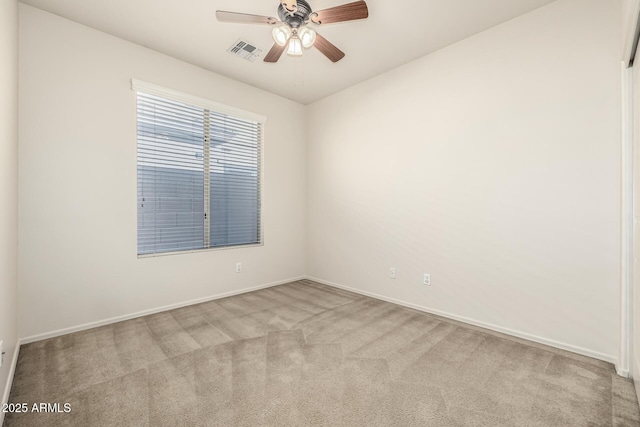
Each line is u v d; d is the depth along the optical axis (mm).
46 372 1861
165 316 2865
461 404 1575
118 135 2713
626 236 1817
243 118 3664
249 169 3820
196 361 2008
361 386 1730
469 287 2701
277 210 4070
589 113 2082
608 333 2023
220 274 3484
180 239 3197
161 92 2955
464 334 2455
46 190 2354
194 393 1655
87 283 2557
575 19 2127
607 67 2010
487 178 2574
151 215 2975
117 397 1617
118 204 2719
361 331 2516
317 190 4238
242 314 2922
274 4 2285
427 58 2979
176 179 3154
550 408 1545
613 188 1999
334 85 3713
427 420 1457
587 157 2094
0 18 1548
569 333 2178
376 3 2236
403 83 3189
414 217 3111
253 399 1607
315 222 4277
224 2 2268
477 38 2623
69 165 2461
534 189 2326
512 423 1438
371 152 3523
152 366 1938
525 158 2365
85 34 2535
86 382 1756
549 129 2248
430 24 2492
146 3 2270
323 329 2561
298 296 3545
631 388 1709
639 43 1603
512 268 2443
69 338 2357
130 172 2783
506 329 2473
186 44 2822
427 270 3010
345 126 3828
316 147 4242
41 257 2334
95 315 2594
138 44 2818
